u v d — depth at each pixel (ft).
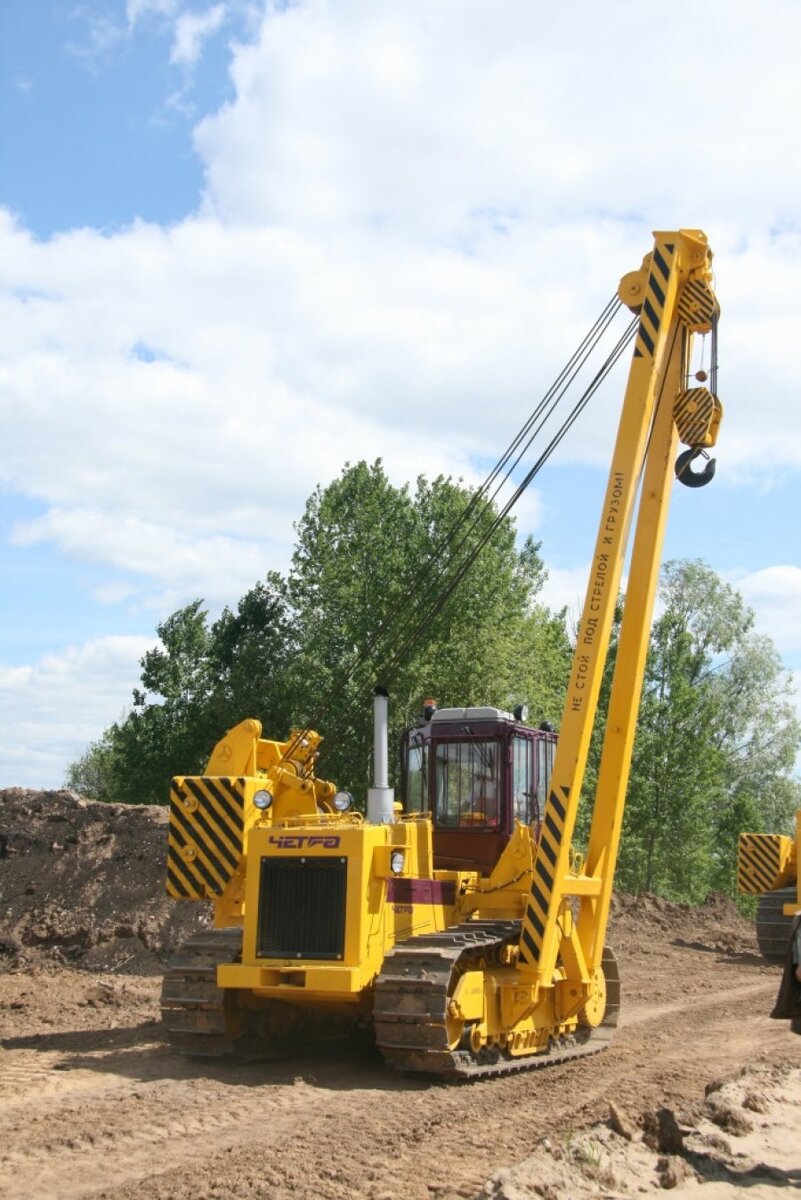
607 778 38.58
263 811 36.50
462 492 127.95
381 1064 33.42
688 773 148.56
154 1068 32.07
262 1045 34.24
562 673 144.36
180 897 35.91
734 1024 45.24
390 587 120.57
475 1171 22.18
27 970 51.90
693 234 38.32
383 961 32.07
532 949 34.09
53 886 58.90
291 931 32.58
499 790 38.68
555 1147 22.81
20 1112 26.48
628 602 38.65
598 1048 38.06
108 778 179.42
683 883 151.53
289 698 122.62
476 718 39.52
